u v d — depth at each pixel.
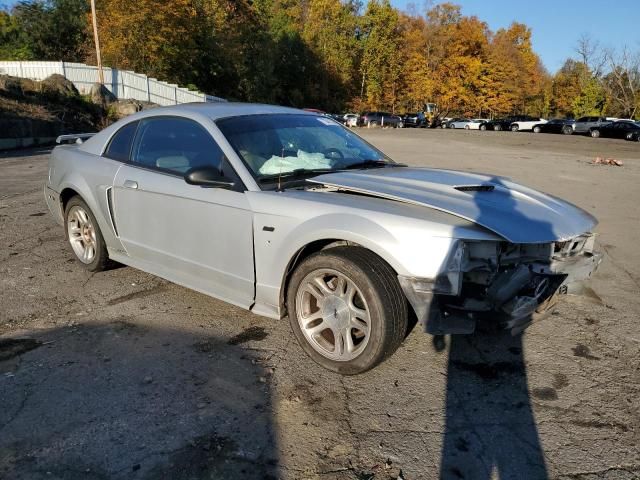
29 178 10.39
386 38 60.50
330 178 3.35
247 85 53.66
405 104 63.84
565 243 3.23
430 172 3.79
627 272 5.00
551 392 2.87
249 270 3.30
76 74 26.97
